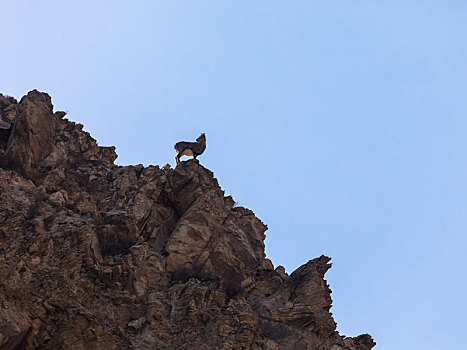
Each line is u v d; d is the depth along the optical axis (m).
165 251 68.19
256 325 61.56
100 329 52.41
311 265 73.19
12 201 62.91
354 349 67.44
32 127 70.56
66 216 65.50
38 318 51.00
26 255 55.47
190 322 59.66
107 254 64.75
